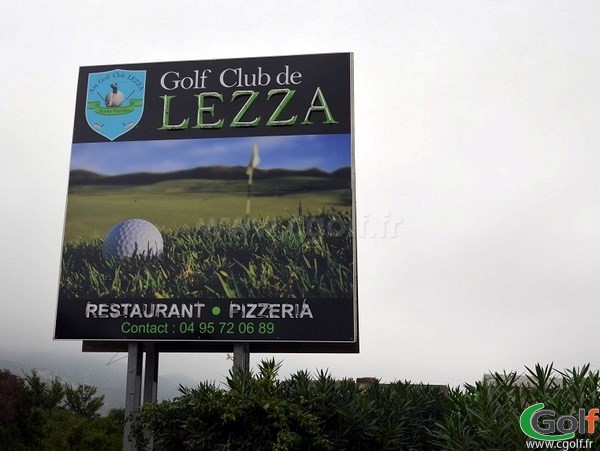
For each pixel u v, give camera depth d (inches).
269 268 693.3
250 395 583.8
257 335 676.1
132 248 714.8
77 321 698.8
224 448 557.0
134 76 761.6
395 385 678.5
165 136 743.1
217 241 708.0
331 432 593.9
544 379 534.3
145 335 688.4
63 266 716.0
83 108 758.5
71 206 732.0
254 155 726.5
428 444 607.2
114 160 741.3
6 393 1032.2
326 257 689.0
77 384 1565.0
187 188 725.9
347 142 719.1
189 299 694.5
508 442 486.3
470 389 561.6
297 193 711.1
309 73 740.7
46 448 1074.7
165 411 593.6
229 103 743.7
